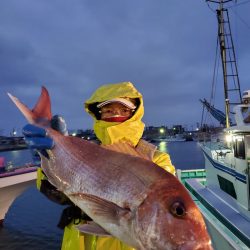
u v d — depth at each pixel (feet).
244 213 21.40
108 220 5.19
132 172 5.33
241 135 22.36
